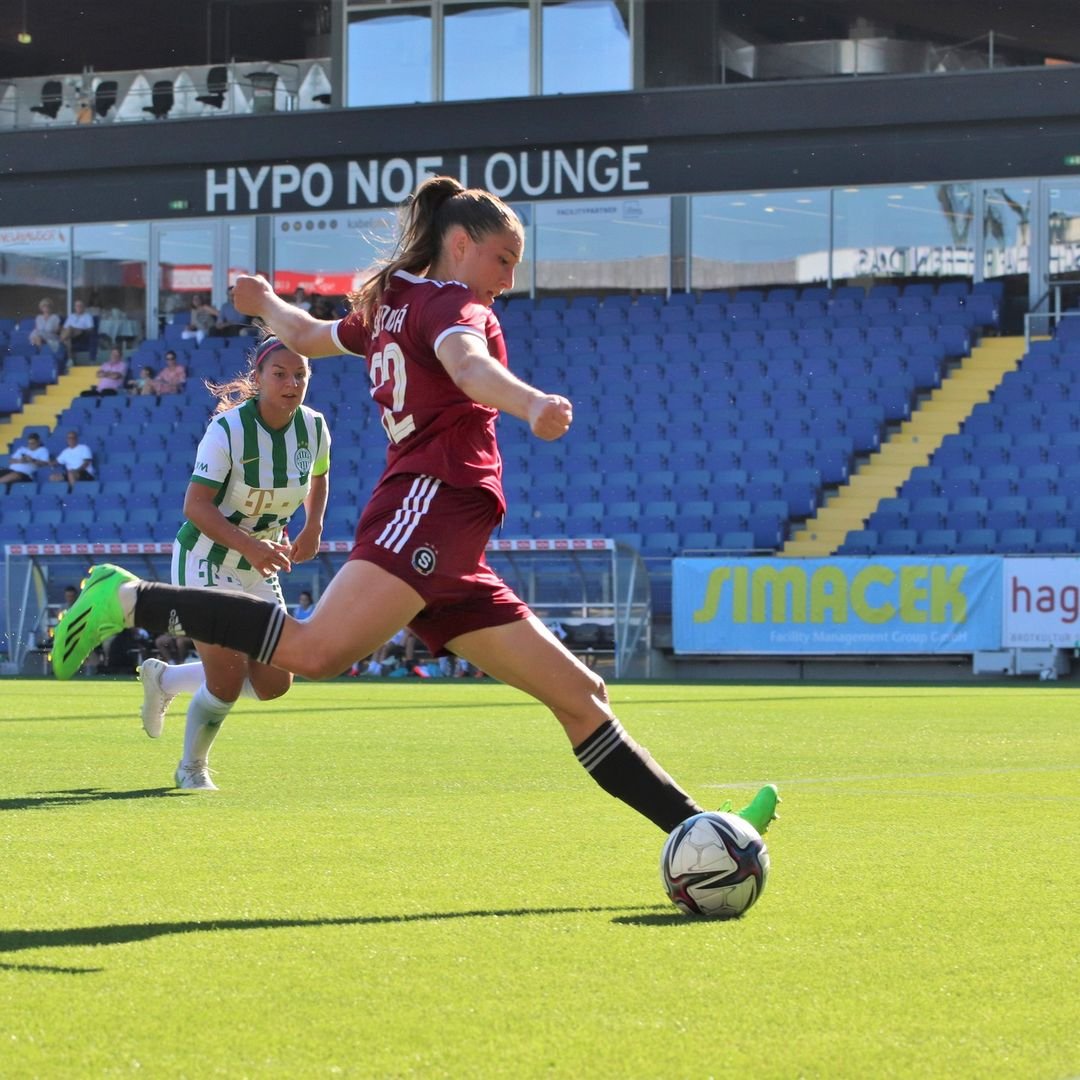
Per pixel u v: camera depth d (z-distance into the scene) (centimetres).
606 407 4456
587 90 4834
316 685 3120
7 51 5269
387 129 4778
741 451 4209
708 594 3600
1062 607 3375
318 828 897
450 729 1795
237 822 926
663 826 647
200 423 4669
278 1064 405
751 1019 454
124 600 599
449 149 4747
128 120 5025
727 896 609
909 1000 479
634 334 4669
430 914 621
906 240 4666
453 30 4900
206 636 602
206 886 688
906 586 3475
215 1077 393
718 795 1091
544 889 684
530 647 629
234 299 708
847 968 524
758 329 4616
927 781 1200
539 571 3681
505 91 4881
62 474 4500
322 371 4728
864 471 4181
